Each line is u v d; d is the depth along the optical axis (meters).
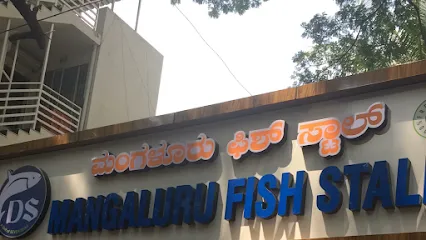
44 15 14.25
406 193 5.38
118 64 17.38
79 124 15.65
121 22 17.75
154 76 19.12
